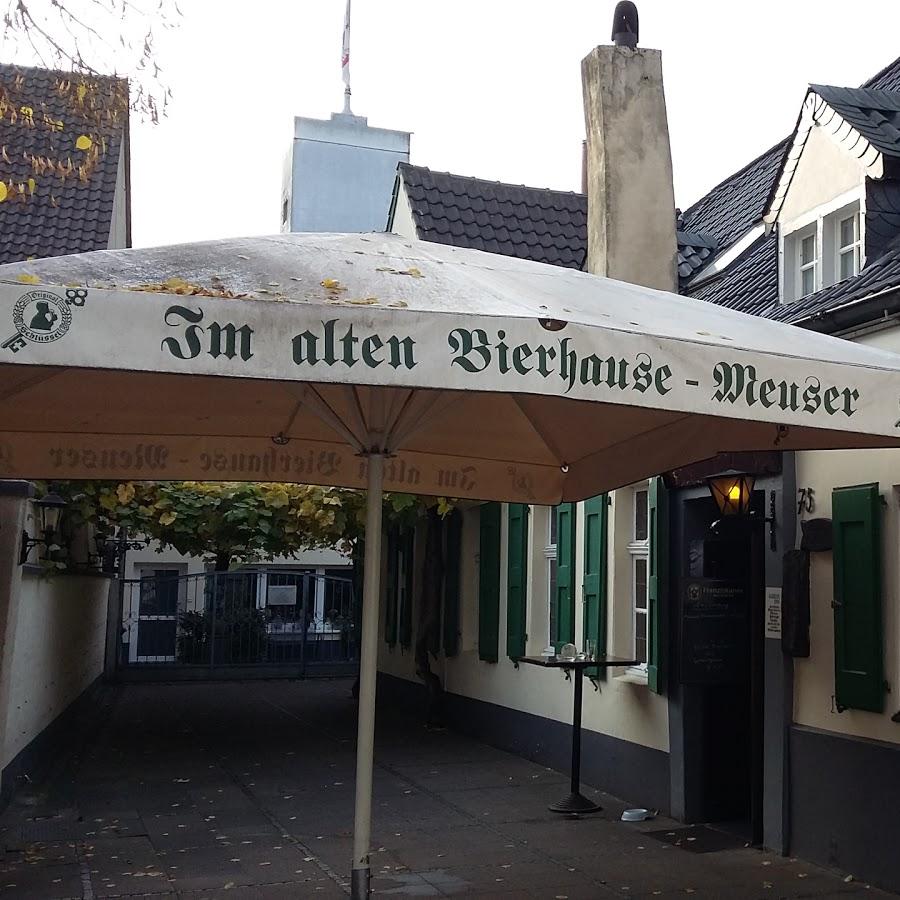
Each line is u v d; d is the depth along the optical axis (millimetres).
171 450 6168
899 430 4277
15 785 9219
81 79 7785
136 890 6590
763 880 6723
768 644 7527
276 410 6160
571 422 6617
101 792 9734
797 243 9023
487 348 3646
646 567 9461
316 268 4426
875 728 6578
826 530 6984
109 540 17203
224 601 21125
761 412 4051
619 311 4629
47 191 14945
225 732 13602
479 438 6809
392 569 16359
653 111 10539
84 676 15156
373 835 8062
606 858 7344
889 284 6645
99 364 3381
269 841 7859
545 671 11000
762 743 7645
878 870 6465
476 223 14250
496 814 8758
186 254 4434
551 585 11289
